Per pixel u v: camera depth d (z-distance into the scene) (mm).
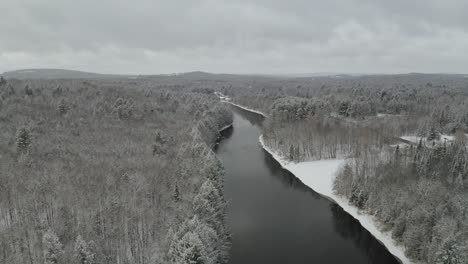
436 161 71312
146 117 109000
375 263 48844
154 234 46562
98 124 93312
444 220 44406
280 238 54875
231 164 95312
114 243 44219
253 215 62938
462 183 59594
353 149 93688
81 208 48906
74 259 37844
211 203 51812
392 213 54375
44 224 44875
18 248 41312
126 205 50375
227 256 48750
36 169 60562
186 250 36781
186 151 78938
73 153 71000
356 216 62125
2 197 49875
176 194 54188
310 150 98375
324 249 52000
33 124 81500
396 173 65938
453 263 38000
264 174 87250
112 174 61031
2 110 85250
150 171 63844
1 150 65938
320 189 76250
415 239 46375
